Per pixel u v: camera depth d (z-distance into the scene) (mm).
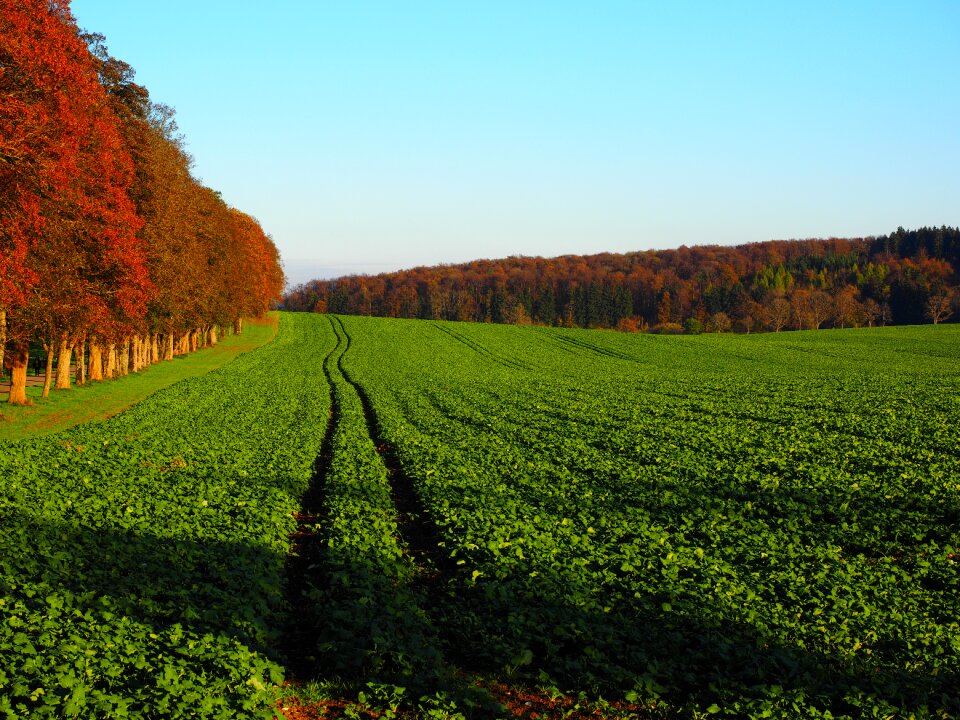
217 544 15562
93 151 34688
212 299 73312
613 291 190250
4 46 26719
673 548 16188
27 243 29500
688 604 12500
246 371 69875
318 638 11484
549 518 18797
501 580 13914
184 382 58812
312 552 16641
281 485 22750
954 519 18766
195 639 10453
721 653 10688
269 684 9672
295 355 89750
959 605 13062
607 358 87750
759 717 8977
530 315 191875
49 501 18531
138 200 47531
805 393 50781
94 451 28219
